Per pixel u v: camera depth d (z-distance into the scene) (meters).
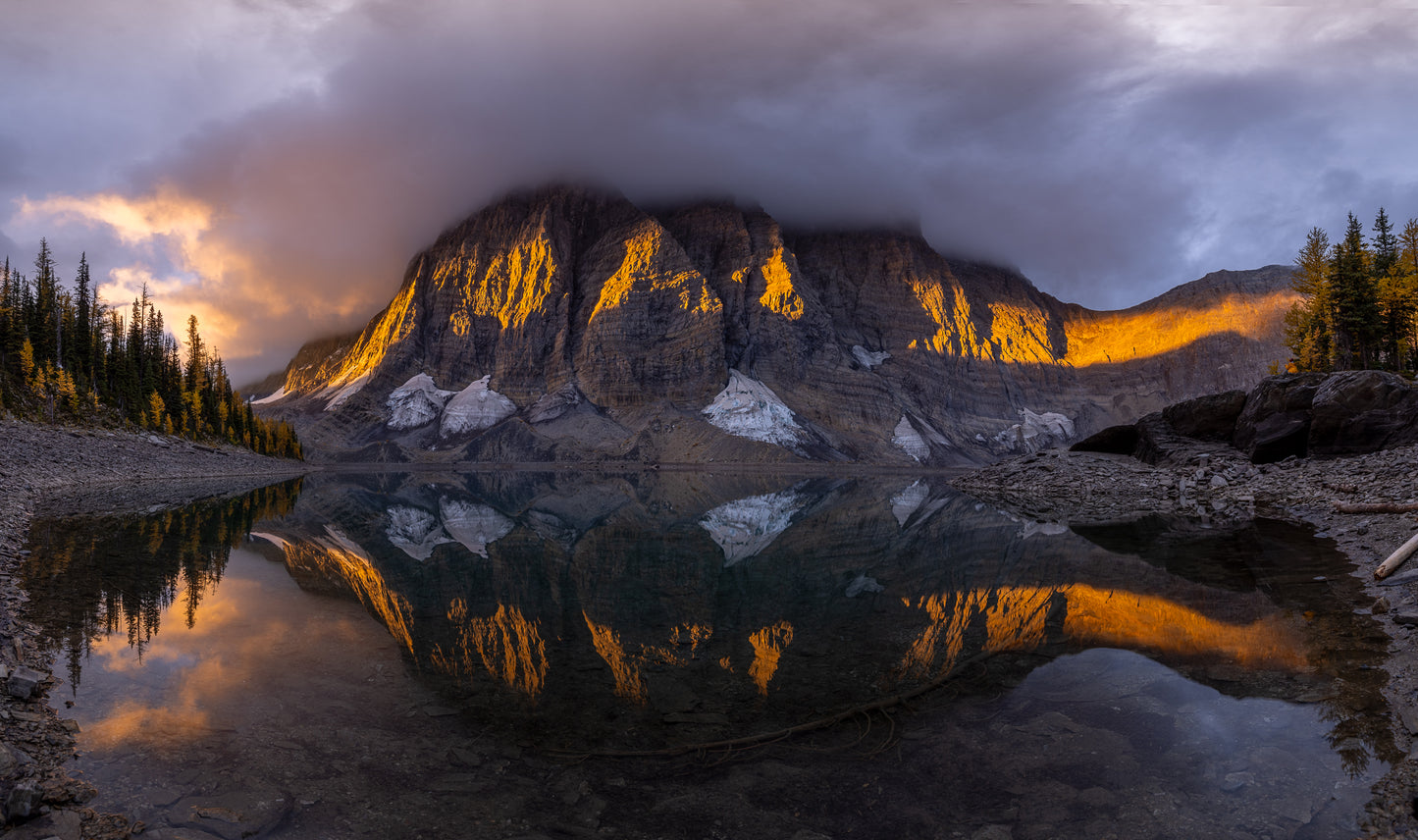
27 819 6.60
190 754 8.10
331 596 17.19
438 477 118.31
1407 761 7.46
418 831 6.58
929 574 20.08
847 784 7.52
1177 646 11.87
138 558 22.03
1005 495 52.84
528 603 16.70
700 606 16.28
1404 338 65.75
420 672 11.23
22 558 20.94
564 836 6.52
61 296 101.50
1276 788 7.06
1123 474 51.53
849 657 11.96
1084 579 18.30
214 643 12.69
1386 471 31.44
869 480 118.38
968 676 10.80
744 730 8.95
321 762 7.97
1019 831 6.48
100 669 11.00
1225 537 25.33
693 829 6.65
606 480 110.94
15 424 68.88
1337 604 14.23
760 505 54.56
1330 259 70.75
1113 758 7.89
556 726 9.11
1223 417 50.66
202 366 132.00
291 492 64.81
